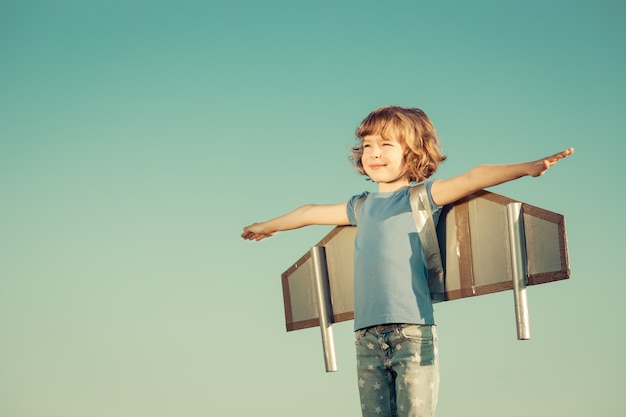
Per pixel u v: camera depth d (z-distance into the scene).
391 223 2.85
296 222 3.25
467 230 2.83
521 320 2.64
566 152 2.50
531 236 2.67
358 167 3.20
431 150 3.01
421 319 2.74
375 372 2.79
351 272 3.17
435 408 2.73
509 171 2.61
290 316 3.40
